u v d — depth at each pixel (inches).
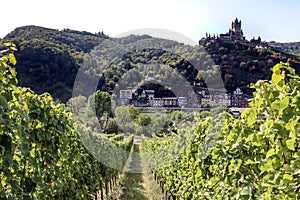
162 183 460.1
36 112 147.6
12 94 117.6
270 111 101.2
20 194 126.2
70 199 204.8
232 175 144.3
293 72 96.9
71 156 222.7
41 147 157.8
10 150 108.8
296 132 86.2
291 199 90.7
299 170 88.0
